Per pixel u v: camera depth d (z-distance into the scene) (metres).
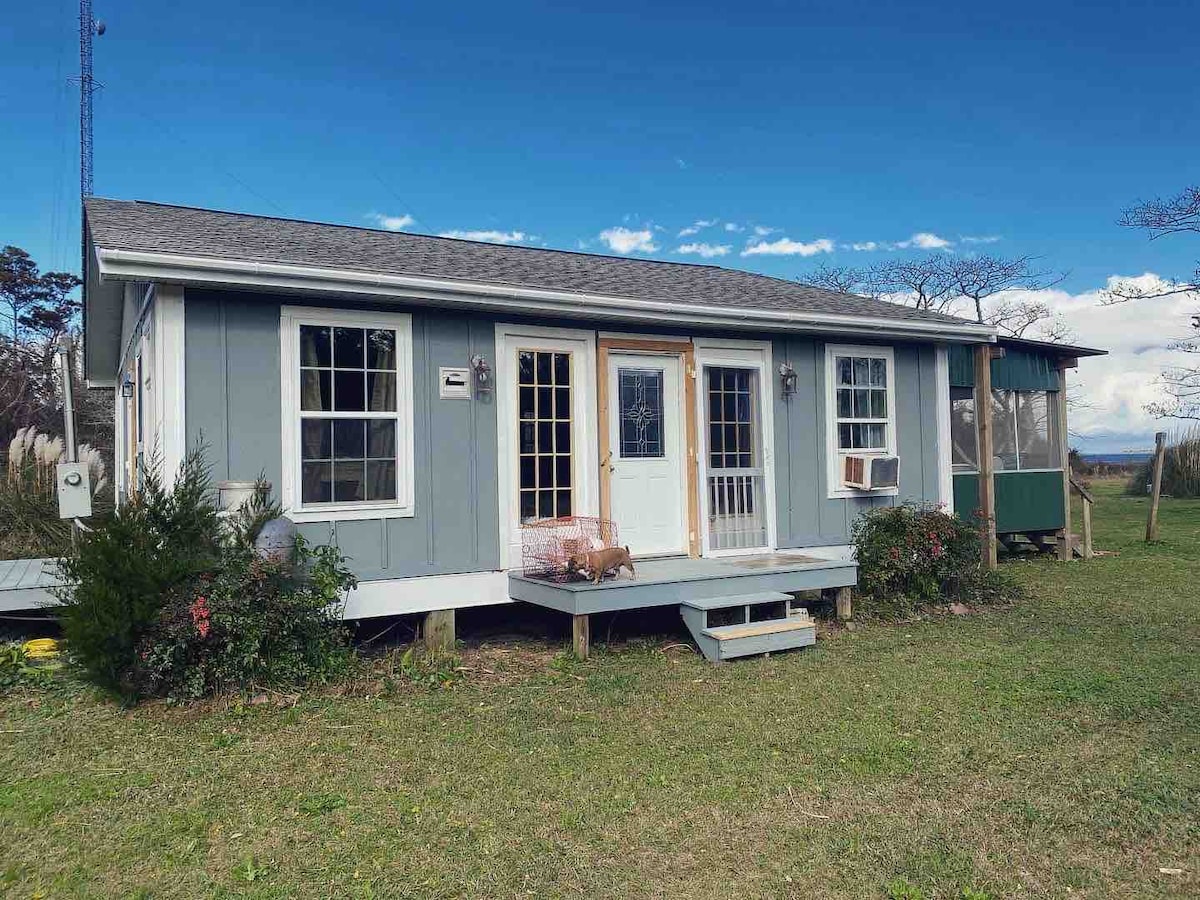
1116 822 3.60
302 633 5.68
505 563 7.24
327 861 3.30
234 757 4.41
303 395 6.42
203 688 5.25
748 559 8.20
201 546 5.46
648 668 6.32
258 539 5.59
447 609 6.95
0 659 5.87
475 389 7.16
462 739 4.71
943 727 4.87
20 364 21.64
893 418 9.70
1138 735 4.67
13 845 3.43
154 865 3.27
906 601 8.29
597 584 6.60
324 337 6.53
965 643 7.00
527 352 7.48
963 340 10.00
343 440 6.59
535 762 4.36
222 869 3.24
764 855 3.35
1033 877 3.17
